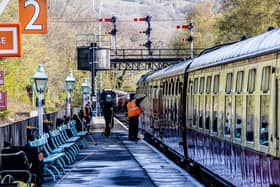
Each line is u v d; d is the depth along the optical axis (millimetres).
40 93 31391
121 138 55812
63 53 113188
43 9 19609
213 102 25516
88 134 55438
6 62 81938
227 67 22719
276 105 16188
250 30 102062
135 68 106812
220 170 24203
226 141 22797
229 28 105625
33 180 23547
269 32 18953
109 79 154125
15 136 27828
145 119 57281
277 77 16203
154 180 28344
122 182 27766
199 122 29031
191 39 86875
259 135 17891
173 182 27672
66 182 27766
